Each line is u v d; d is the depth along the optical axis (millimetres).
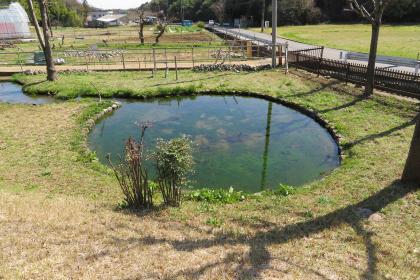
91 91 18484
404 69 19750
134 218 7141
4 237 5855
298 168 10859
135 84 19828
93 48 31016
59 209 7328
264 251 5887
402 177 8688
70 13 86375
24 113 15297
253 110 16203
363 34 42562
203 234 6602
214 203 8445
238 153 11930
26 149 11625
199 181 10148
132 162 7602
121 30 64625
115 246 5859
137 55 29688
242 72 22156
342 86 17469
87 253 5582
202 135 13469
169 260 5484
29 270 4965
